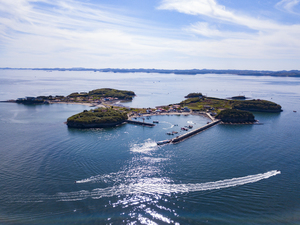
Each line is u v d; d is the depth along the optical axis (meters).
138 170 118.25
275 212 87.19
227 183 106.12
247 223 81.19
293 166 123.88
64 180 107.81
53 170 117.44
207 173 115.31
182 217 83.69
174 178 110.38
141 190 100.31
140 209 88.00
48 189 100.44
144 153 141.88
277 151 145.88
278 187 103.50
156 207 89.25
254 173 115.81
